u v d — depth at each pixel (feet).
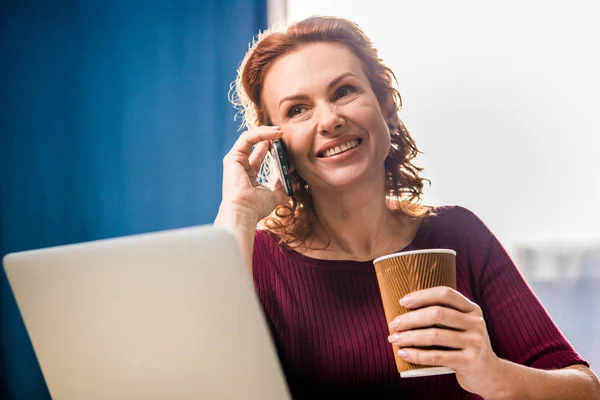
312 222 4.43
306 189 4.43
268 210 4.21
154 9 9.25
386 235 4.40
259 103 4.42
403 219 4.49
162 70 9.21
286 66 4.17
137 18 9.26
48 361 3.03
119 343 2.81
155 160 9.20
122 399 2.90
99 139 9.26
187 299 2.66
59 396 3.07
